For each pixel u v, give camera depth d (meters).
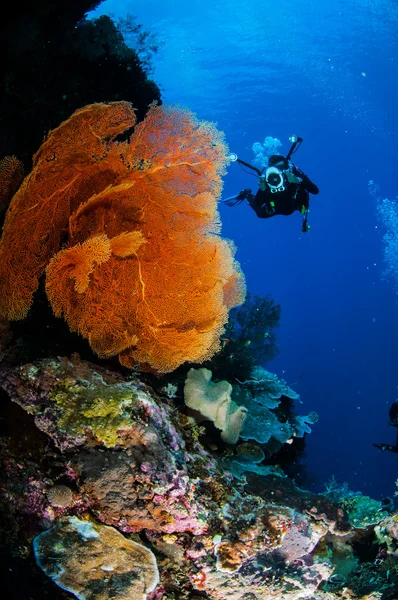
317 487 8.64
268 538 3.41
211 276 3.96
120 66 5.50
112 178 3.84
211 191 4.12
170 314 3.87
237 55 38.03
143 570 2.90
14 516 2.77
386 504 5.25
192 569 3.18
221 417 3.96
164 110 3.85
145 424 3.12
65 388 3.16
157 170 3.86
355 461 30.12
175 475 3.05
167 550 3.16
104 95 5.45
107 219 3.87
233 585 3.26
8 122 4.43
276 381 5.78
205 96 42.56
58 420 3.03
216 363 5.29
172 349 3.82
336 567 4.23
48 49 4.80
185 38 36.06
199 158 3.96
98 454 3.00
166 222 3.99
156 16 34.22
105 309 3.63
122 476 2.96
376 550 4.46
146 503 2.97
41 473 2.90
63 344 3.79
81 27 5.40
